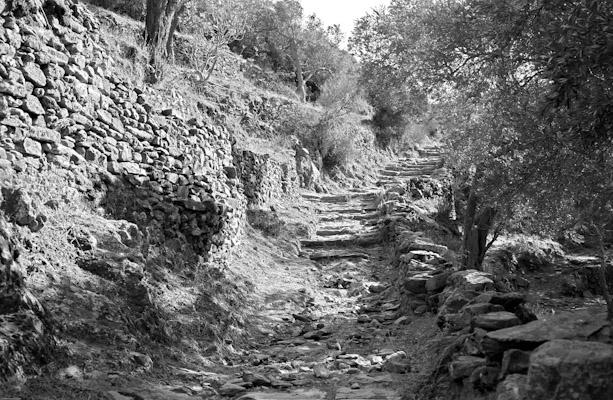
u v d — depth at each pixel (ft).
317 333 28.94
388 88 42.04
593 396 11.53
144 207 30.63
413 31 35.37
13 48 24.43
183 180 34.37
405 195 65.77
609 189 19.11
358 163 82.79
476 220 37.63
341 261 46.11
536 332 14.96
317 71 101.71
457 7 30.01
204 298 28.94
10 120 23.84
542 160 21.45
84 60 28.99
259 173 52.60
